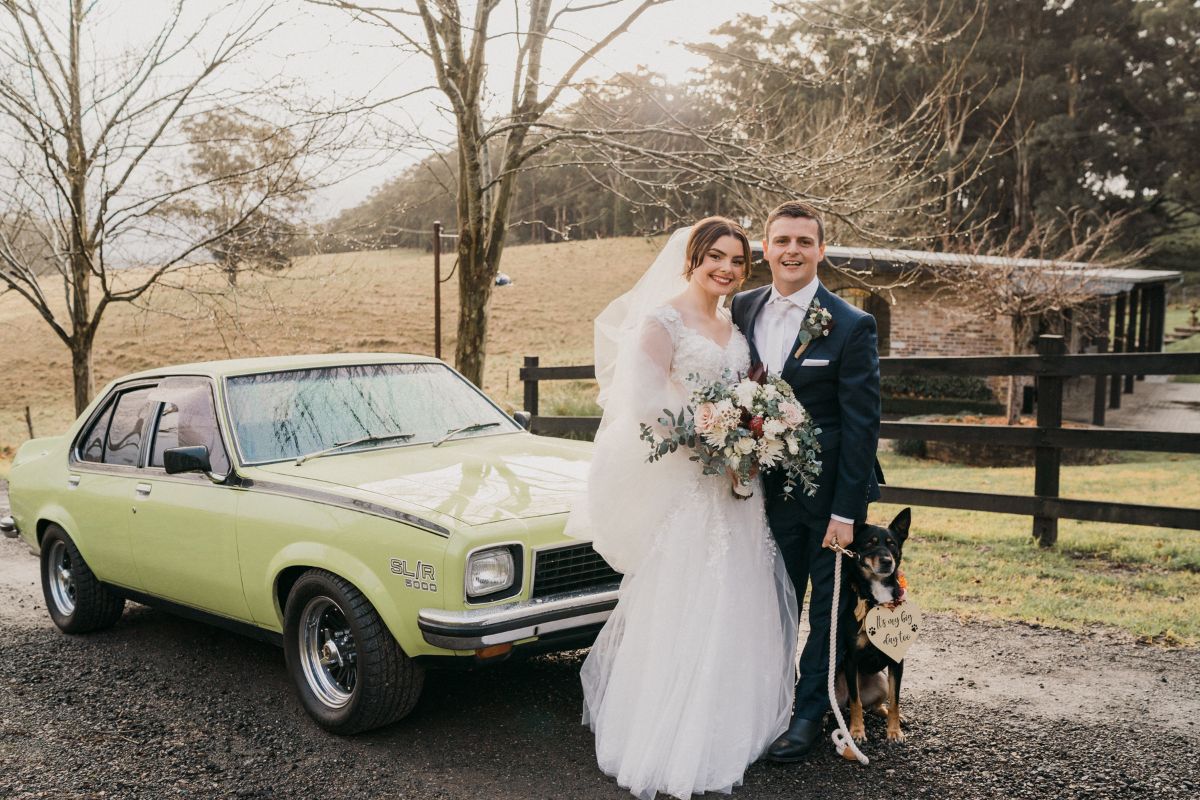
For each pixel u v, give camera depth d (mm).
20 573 7371
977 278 18328
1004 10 41594
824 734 3938
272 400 4840
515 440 5066
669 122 9312
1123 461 16109
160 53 11555
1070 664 4680
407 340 35938
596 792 3484
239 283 13055
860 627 3770
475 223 8984
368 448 4766
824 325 3721
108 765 3803
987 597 5902
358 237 11914
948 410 20172
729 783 3447
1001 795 3371
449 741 3959
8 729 4207
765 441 3518
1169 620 5285
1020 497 7043
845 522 3693
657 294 3979
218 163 12141
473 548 3580
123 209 12250
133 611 6281
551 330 40250
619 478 3713
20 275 12484
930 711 4145
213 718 4281
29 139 12344
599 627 3926
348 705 3918
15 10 11375
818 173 8758
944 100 10047
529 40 8812
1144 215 44000
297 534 4066
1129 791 3367
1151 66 43688
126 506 5039
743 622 3652
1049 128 40125
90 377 12828
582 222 10344
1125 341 27109
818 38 9547
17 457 6375
